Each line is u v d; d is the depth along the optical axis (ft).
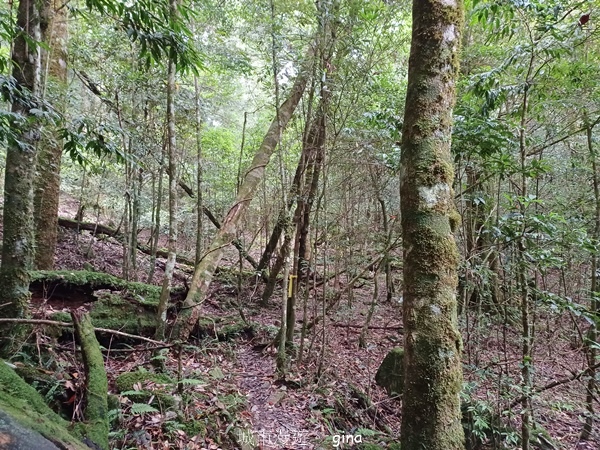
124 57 21.27
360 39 16.48
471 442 12.30
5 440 4.92
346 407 14.61
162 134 24.40
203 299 18.98
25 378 9.80
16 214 10.61
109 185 27.76
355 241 22.76
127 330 16.71
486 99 13.26
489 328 15.69
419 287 6.76
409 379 6.69
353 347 21.71
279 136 17.85
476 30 21.24
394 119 15.43
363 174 20.59
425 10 7.25
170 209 16.49
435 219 6.84
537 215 11.18
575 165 18.24
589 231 16.87
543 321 17.80
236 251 36.63
